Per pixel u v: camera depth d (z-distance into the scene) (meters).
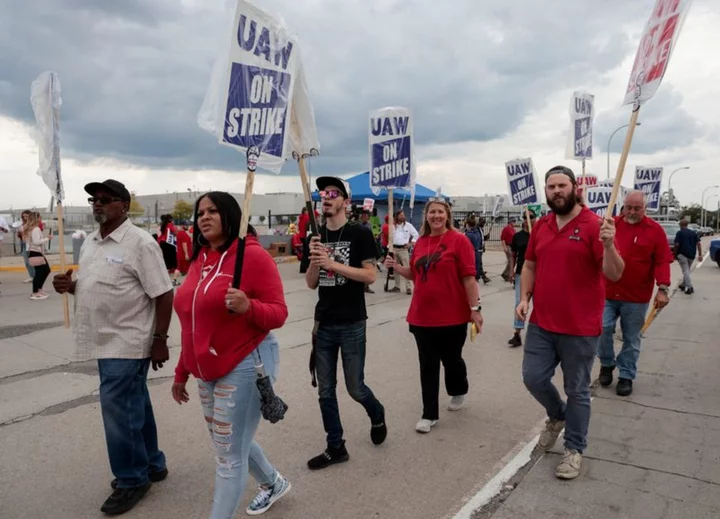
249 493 3.51
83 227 28.56
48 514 3.26
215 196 2.79
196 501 3.41
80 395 5.29
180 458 3.98
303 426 4.57
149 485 3.46
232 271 2.72
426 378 4.43
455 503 3.34
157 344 3.36
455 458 3.95
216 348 2.69
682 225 12.69
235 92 2.76
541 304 3.66
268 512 3.24
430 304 4.38
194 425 4.57
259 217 32.31
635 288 5.18
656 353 6.82
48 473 3.76
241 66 2.78
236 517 3.20
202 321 2.71
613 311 5.33
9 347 7.02
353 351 3.81
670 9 3.23
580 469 3.67
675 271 18.62
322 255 3.51
